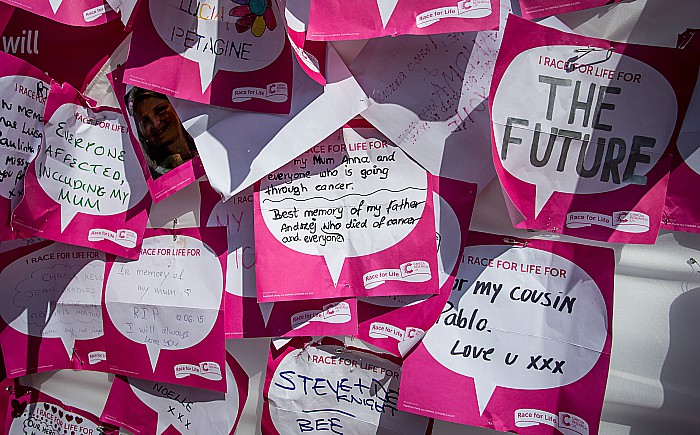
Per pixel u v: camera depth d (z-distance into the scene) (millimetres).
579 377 794
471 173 798
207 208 883
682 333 785
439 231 814
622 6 739
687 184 755
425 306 829
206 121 835
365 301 851
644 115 747
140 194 896
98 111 889
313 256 843
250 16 814
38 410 1015
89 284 936
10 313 964
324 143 832
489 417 822
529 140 763
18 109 863
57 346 964
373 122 805
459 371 828
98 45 870
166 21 826
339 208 836
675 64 736
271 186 846
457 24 745
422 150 804
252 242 874
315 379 886
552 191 771
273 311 873
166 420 954
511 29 736
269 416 904
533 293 809
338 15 769
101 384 981
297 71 810
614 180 759
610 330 784
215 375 906
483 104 777
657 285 791
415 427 863
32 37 878
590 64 748
